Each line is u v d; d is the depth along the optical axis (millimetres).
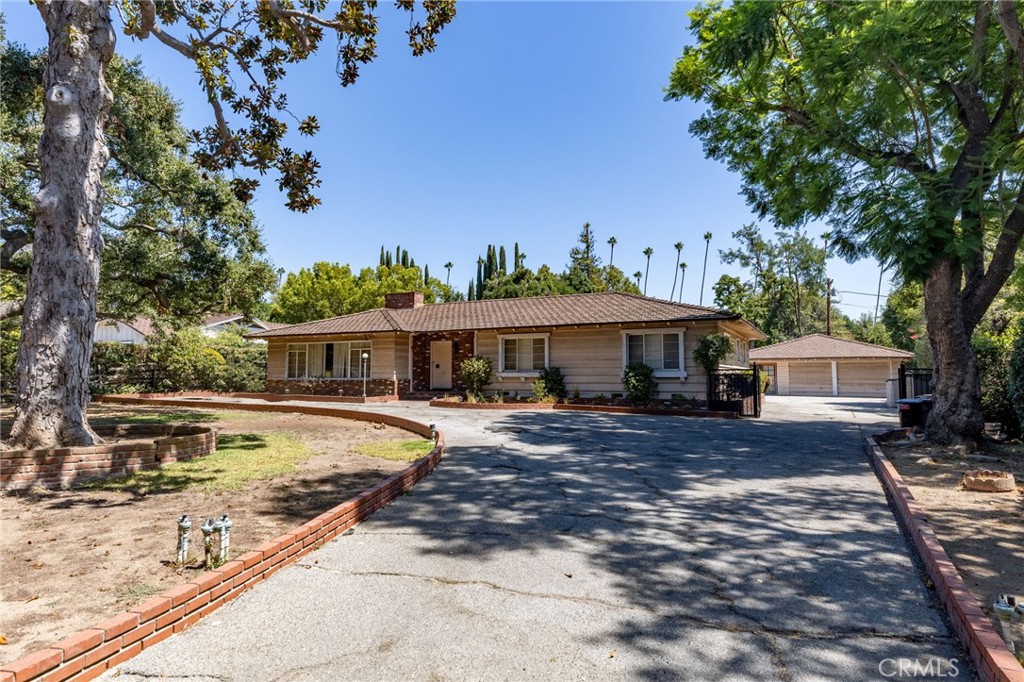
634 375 17891
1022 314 16188
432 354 24203
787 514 5816
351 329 23125
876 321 53719
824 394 33844
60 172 7695
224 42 9984
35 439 7211
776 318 51875
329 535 4945
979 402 9734
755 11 11602
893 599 3752
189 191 14195
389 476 7258
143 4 8195
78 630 3043
